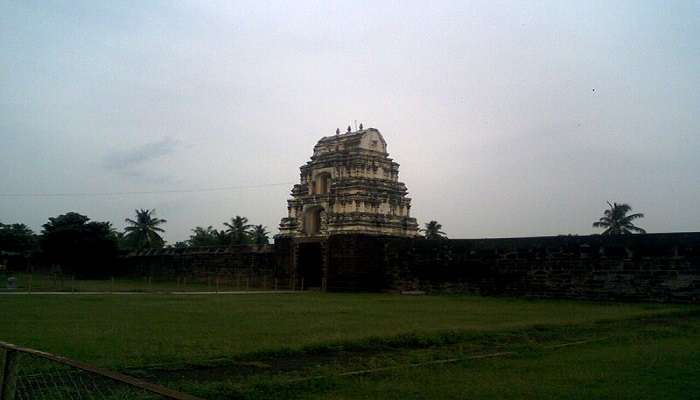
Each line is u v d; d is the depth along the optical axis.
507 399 8.12
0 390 5.76
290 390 8.55
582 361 11.03
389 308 23.47
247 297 31.11
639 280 29.09
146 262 56.81
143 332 14.32
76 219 55.97
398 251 39.72
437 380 9.33
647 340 14.08
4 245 62.53
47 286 38.41
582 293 31.02
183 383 8.66
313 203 43.53
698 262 27.23
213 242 76.25
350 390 8.61
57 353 10.83
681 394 8.38
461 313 21.00
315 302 27.22
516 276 33.81
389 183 42.72
